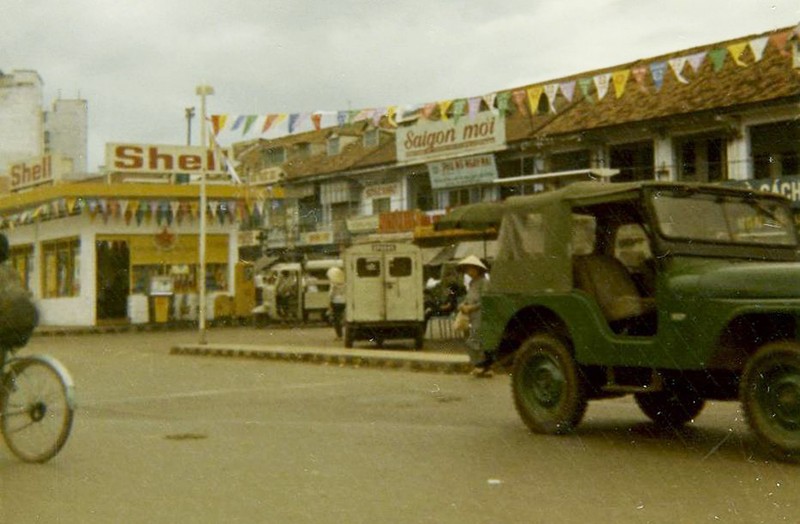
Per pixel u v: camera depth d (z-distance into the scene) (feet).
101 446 26.94
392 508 18.62
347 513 18.24
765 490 19.72
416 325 69.82
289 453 25.41
